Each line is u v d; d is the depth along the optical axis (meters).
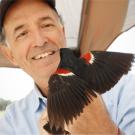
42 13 0.62
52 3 0.63
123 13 0.83
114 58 0.33
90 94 0.31
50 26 0.62
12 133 0.77
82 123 0.54
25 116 0.76
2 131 0.78
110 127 0.57
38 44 0.58
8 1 0.60
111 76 0.32
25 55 0.61
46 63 0.55
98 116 0.57
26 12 0.61
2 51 0.66
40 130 0.54
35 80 0.63
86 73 0.32
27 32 0.61
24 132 0.76
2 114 0.80
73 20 0.74
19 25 0.60
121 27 0.80
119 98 0.66
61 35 0.62
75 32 0.73
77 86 0.32
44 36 0.59
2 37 0.64
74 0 0.75
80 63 0.34
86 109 0.56
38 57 0.57
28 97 0.78
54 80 0.32
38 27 0.61
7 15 0.61
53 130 0.38
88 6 0.78
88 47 0.75
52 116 0.31
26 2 0.61
